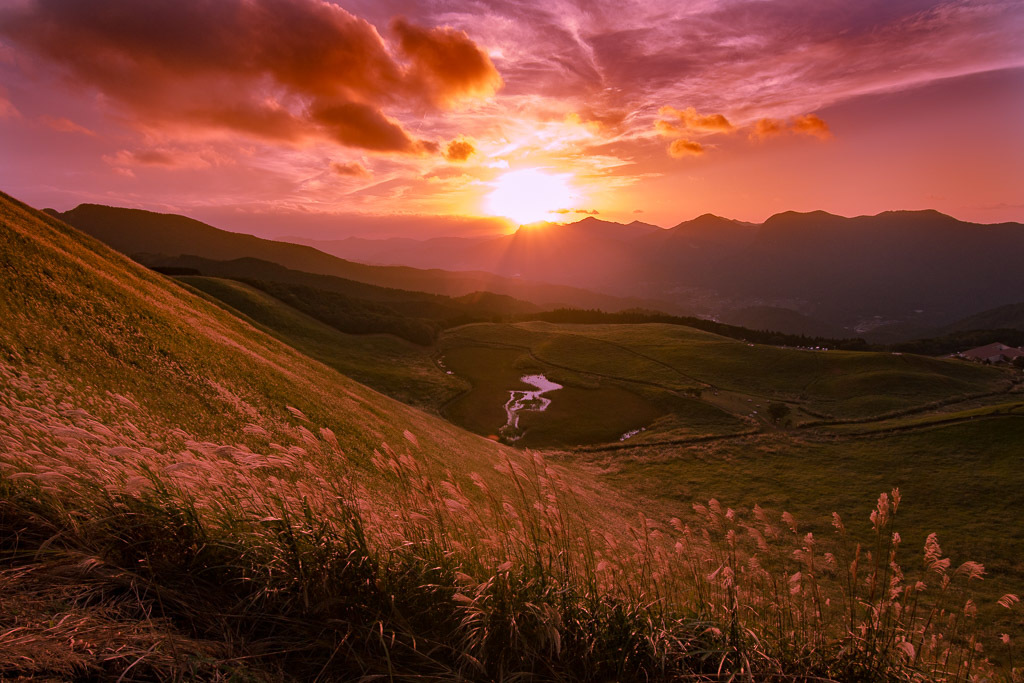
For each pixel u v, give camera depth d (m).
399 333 115.44
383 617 3.22
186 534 3.39
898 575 3.94
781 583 4.20
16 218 22.83
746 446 61.09
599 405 80.31
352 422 24.36
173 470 3.53
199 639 2.70
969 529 38.34
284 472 4.66
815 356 104.81
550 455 56.12
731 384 92.25
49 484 3.26
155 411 11.77
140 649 2.40
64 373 10.51
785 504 43.09
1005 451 54.91
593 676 3.25
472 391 85.00
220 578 3.27
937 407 79.75
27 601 2.53
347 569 3.39
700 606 3.93
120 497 3.41
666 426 70.75
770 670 3.46
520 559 3.96
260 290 112.69
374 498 6.64
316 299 123.44
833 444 61.91
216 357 20.38
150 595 2.93
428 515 4.08
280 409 18.88
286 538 3.46
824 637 3.76
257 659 2.67
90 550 3.07
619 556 4.49
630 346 114.44
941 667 3.61
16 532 3.00
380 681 2.77
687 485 47.56
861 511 41.75
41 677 2.10
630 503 37.72
